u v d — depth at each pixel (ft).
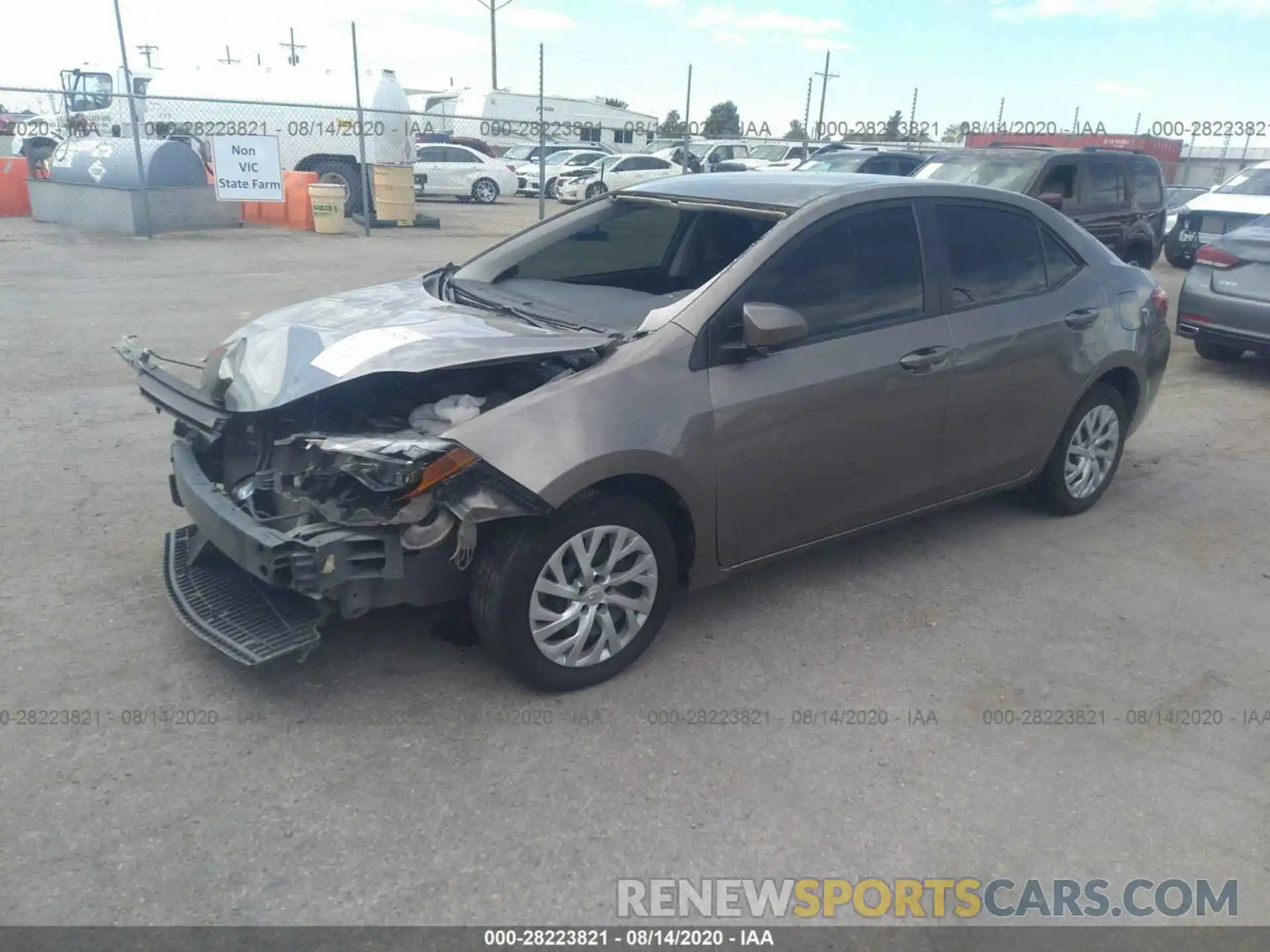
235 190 53.62
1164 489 19.65
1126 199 41.04
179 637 12.62
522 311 13.44
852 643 13.34
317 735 10.85
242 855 9.14
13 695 11.28
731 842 9.62
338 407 12.18
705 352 12.09
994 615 14.25
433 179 82.99
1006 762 11.00
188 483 11.89
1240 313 27.40
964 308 14.71
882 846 9.70
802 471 13.09
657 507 12.39
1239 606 14.83
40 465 18.16
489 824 9.68
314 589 10.35
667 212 15.16
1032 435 16.17
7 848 9.06
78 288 35.32
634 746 10.94
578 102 115.03
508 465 10.54
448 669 12.19
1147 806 10.41
